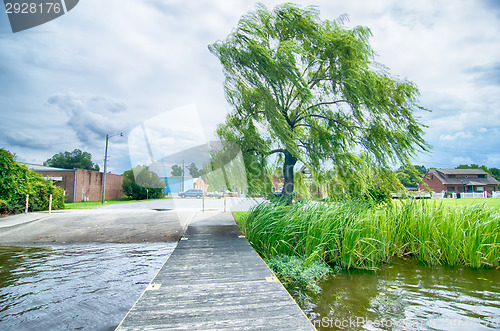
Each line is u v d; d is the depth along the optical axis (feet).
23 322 8.97
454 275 14.89
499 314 10.12
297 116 32.99
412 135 28.43
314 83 32.12
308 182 36.86
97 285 12.62
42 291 11.82
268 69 26.99
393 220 19.25
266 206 22.95
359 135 30.22
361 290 12.59
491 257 16.57
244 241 19.36
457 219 18.26
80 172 78.84
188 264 13.33
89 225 27.17
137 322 7.09
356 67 28.07
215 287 10.00
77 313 9.69
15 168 33.78
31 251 19.48
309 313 10.19
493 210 19.74
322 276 14.42
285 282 13.60
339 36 28.45
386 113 28.37
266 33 30.17
